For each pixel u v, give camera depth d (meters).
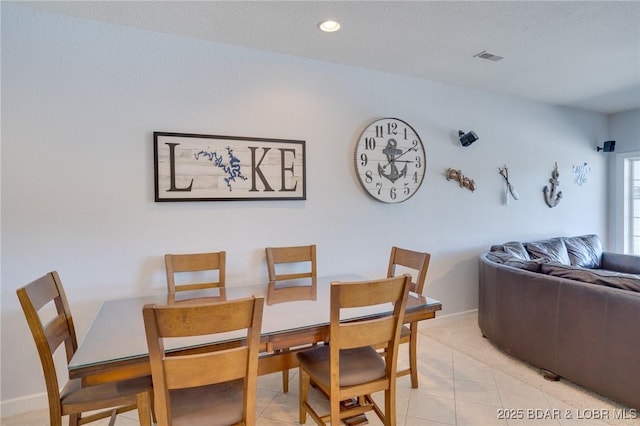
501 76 3.40
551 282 2.52
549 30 2.45
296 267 2.98
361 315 1.85
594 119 4.78
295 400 2.34
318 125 3.01
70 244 2.28
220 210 2.67
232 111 2.70
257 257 2.80
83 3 2.10
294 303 2.10
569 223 4.59
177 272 2.47
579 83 3.62
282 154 2.85
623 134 4.80
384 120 3.28
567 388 2.44
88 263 2.33
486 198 3.92
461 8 2.16
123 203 2.40
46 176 2.22
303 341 1.69
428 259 2.33
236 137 2.69
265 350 1.62
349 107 3.14
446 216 3.67
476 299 3.88
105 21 2.31
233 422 1.45
